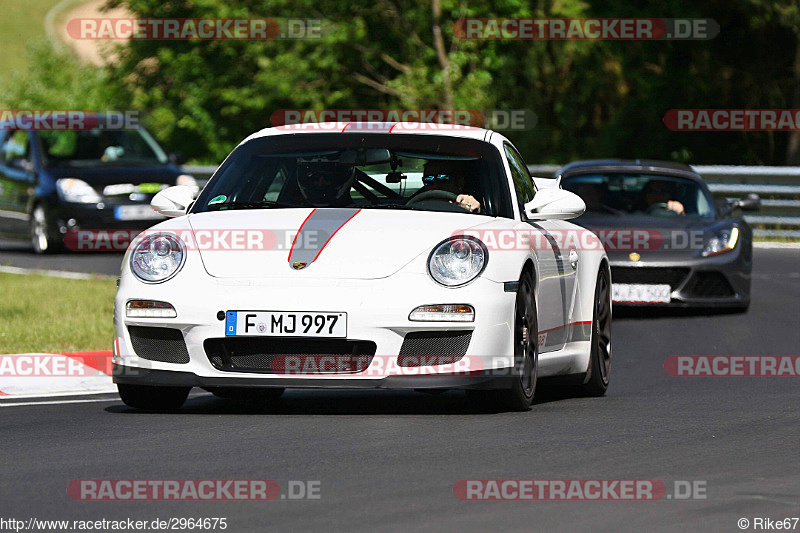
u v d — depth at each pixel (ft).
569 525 53.62
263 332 78.89
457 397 95.04
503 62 337.11
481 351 79.66
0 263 210.18
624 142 335.47
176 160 237.25
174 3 377.50
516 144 343.46
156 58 382.01
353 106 356.38
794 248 226.58
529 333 85.05
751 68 328.90
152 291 81.05
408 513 55.36
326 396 96.27
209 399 94.84
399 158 90.94
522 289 83.25
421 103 326.03
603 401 93.91
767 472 64.85
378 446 71.00
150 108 377.30
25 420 83.41
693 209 158.92
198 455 68.54
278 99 361.92
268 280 79.87
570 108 342.44
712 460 67.87
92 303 154.61
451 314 79.10
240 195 90.22
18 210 231.71
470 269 80.28
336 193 88.99
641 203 160.04
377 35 354.74
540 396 97.50
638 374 112.27
